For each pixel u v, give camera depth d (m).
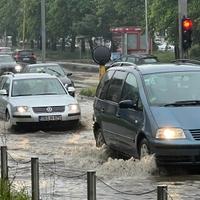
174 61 33.94
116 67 33.62
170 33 123.75
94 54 57.28
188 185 25.08
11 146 37.91
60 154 34.41
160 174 27.20
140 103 28.56
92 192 16.48
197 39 121.44
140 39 146.12
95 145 35.94
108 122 32.12
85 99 76.06
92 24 180.38
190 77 30.05
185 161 26.39
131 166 27.80
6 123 46.19
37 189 19.44
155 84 29.42
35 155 34.31
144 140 27.55
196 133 26.50
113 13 173.50
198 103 28.34
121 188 24.67
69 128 45.59
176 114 27.23
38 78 49.09
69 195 23.41
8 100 46.41
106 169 28.61
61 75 78.00
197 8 113.31
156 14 124.12
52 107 44.84
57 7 197.88
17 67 113.69
